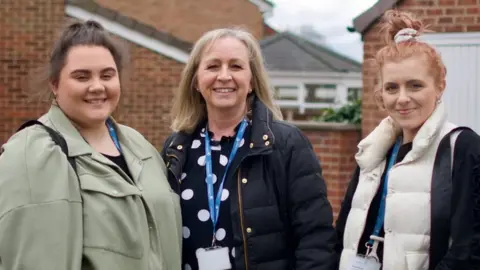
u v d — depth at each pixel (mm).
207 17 15523
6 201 2863
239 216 3445
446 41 7977
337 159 8586
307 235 3506
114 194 3053
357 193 3416
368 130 8328
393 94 3291
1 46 10805
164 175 3520
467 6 7895
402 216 3131
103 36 3279
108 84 3234
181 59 10797
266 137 3520
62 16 10781
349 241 3393
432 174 3109
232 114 3674
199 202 3543
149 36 10734
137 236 3055
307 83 22781
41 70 3291
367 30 8297
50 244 2854
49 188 2916
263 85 3791
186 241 3537
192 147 3713
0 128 10750
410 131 3320
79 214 2955
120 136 3467
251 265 3420
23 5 10758
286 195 3527
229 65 3605
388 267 3145
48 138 3045
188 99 3809
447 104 8016
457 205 3002
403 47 3270
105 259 2951
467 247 2943
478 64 7906
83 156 3092
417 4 8062
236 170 3525
